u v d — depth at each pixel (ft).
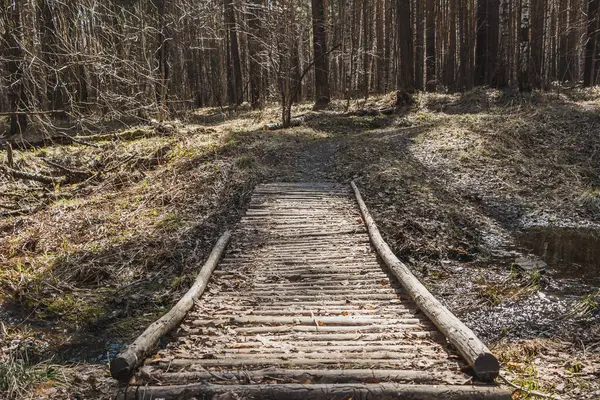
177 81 84.58
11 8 31.17
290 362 13.62
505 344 17.75
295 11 70.49
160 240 30.17
